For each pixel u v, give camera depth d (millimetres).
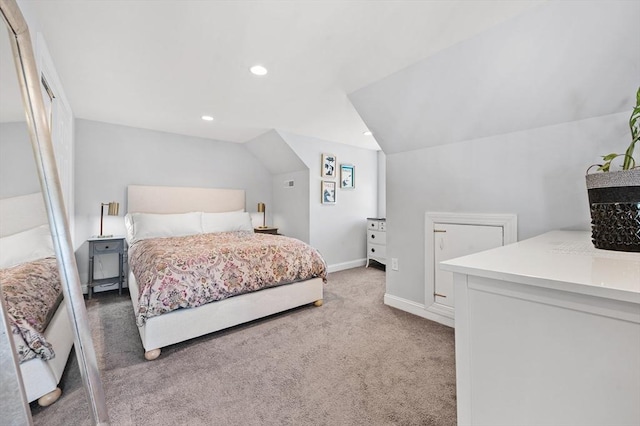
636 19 1243
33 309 1246
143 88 2453
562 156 1769
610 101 1549
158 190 3729
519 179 1960
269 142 4133
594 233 1083
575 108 1666
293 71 2135
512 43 1579
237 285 2230
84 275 3268
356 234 4836
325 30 1643
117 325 2418
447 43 1748
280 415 1353
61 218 768
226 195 4332
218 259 2232
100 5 1433
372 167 5074
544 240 1334
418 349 1970
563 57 1503
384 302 2918
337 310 2736
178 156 3967
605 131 1606
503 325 701
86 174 3303
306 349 1976
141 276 2043
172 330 1940
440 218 2398
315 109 3000
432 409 1389
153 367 1759
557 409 628
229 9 1470
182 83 2357
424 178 2539
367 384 1585
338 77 2225
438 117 2230
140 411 1372
